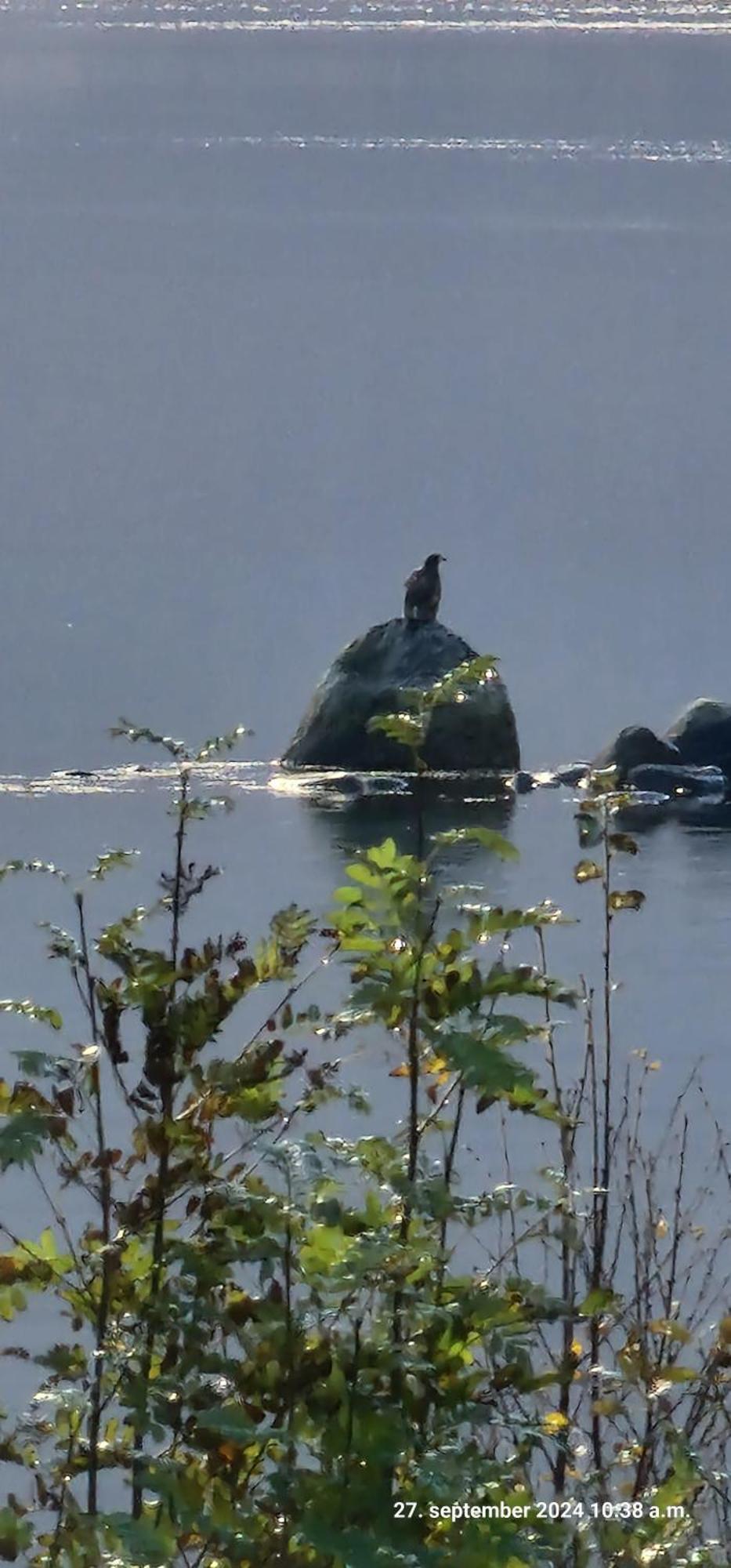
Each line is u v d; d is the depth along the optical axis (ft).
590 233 484.74
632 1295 38.40
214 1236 27.96
